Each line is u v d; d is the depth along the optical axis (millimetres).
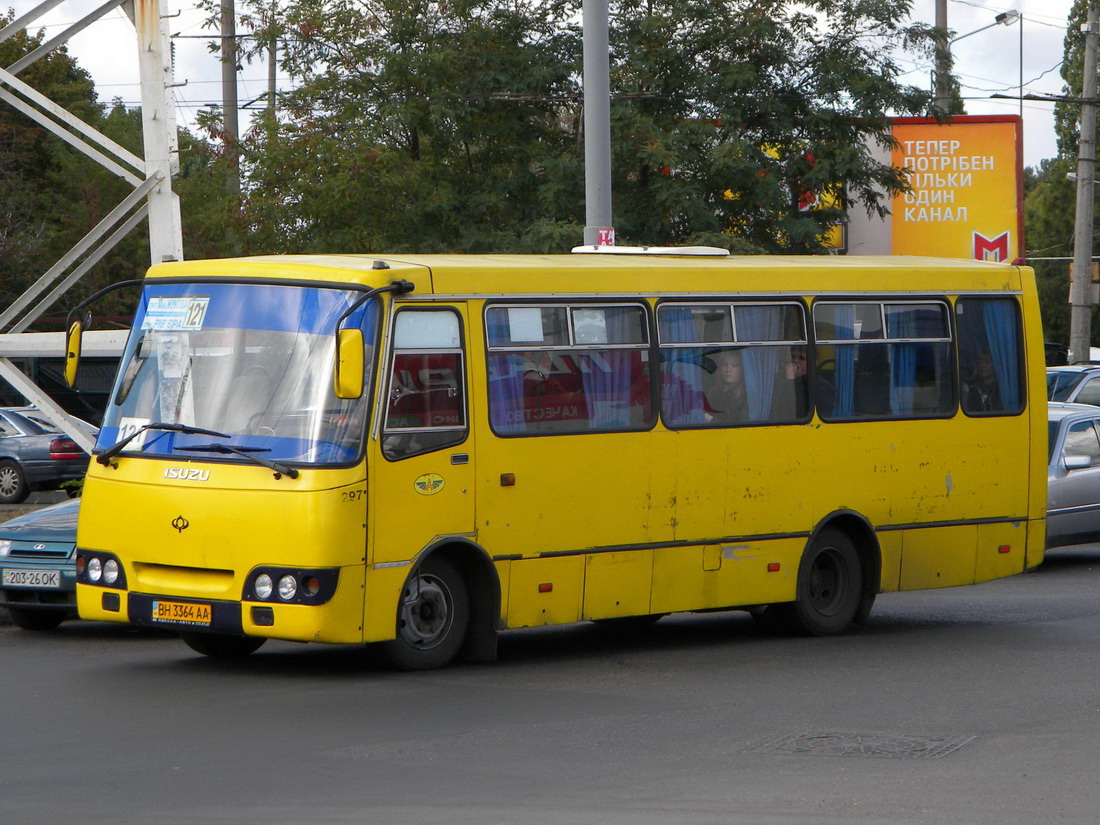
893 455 21812
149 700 15883
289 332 17109
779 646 20531
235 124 48438
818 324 21219
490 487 17828
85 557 17734
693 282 20047
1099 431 31328
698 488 19828
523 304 18344
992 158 67938
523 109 44281
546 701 15992
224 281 17672
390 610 16953
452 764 13008
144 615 17141
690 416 19844
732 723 14906
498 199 43281
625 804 11617
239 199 41969
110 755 13312
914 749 13734
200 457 17016
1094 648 20234
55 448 45188
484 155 45125
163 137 31484
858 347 21625
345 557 16422
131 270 74312
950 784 12367
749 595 20422
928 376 22312
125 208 31719
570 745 13812
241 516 16531
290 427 16703
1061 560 32625
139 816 11211
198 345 17578
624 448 19109
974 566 22719
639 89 44406
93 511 17641
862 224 67938
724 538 20109
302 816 11211
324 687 16672
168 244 31672
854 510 21438
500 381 18047
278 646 20250
